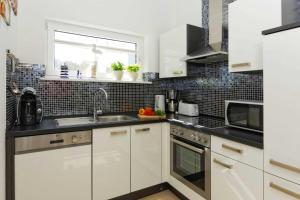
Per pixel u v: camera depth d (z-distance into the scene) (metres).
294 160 1.07
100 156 1.86
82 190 1.78
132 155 2.04
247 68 1.58
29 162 1.55
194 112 2.47
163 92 2.94
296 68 1.05
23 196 1.54
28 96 1.78
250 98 1.99
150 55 2.82
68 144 1.71
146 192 2.18
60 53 2.33
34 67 2.06
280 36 1.12
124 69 2.66
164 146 2.26
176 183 2.12
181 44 2.41
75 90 2.32
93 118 2.32
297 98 1.05
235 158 1.45
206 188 1.72
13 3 1.62
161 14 2.89
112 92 2.57
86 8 2.34
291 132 1.08
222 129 1.68
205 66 2.52
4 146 1.44
